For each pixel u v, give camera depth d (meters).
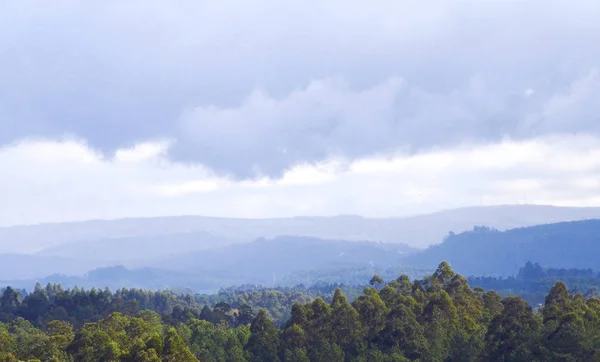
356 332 150.00
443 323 147.38
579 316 131.88
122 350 119.81
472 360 136.75
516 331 137.75
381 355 137.25
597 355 124.88
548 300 149.50
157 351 114.94
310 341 151.12
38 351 120.69
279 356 150.00
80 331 127.69
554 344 127.31
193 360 115.25
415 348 140.62
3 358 112.50
